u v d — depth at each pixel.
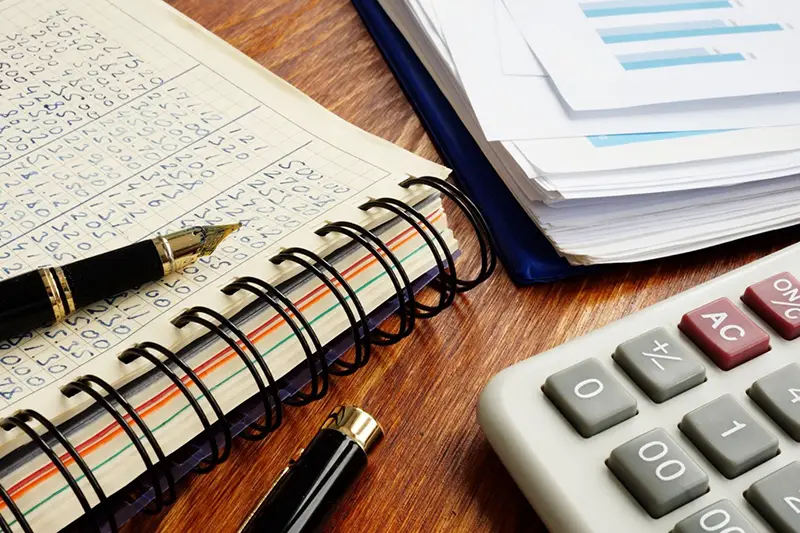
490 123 0.47
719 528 0.31
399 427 0.39
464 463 0.38
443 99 0.56
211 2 0.66
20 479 0.33
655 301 0.45
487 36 0.54
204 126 0.49
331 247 0.41
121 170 0.46
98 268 0.37
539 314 0.44
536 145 0.46
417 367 0.42
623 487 0.33
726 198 0.47
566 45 0.53
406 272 0.43
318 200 0.43
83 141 0.48
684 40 0.54
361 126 0.56
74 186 0.45
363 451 0.35
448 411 0.40
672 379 0.35
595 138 0.47
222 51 0.54
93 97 0.51
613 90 0.49
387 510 0.36
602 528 0.32
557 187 0.43
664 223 0.46
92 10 0.58
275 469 0.38
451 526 0.35
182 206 0.44
